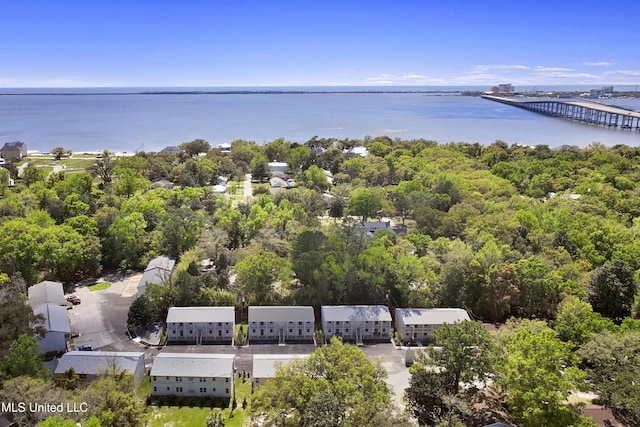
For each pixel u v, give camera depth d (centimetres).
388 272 11394
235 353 9712
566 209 15612
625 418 7400
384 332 10481
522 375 7050
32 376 7269
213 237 13375
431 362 7881
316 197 18675
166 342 10025
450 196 17825
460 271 11306
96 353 8575
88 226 13462
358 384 6956
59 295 10762
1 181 19538
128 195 19150
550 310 10675
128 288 12375
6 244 11519
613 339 8019
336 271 11081
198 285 11175
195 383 8294
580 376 7175
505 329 9062
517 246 13350
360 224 14338
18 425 6056
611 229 13638
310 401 6444
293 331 10350
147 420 7469
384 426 5988
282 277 11331
